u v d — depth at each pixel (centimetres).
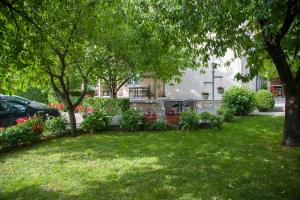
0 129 931
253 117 1413
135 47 995
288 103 880
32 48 590
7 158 818
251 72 883
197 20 649
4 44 547
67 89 1066
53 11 702
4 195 577
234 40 752
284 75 855
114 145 925
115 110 1587
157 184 601
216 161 744
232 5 592
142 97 2181
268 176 633
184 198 533
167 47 948
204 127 1166
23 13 536
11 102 1248
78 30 910
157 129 1140
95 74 1153
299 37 671
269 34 701
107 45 984
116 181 626
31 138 968
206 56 776
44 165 746
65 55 994
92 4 859
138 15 915
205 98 1886
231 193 548
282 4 618
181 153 825
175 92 1998
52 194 573
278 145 891
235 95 1469
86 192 576
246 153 812
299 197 530
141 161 759
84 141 986
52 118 1130
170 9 759
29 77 866
